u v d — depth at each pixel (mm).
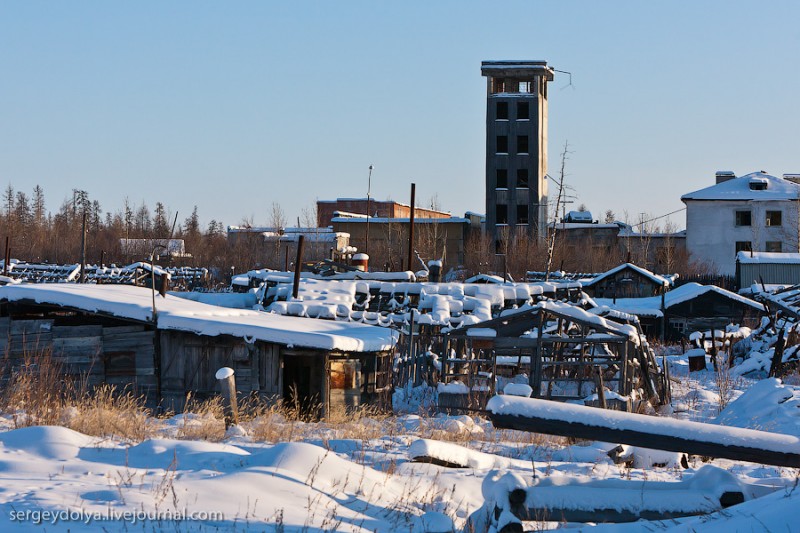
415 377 35000
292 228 119000
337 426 20812
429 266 46469
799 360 42906
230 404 17594
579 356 34594
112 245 116812
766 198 100188
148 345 27344
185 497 8969
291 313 36844
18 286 28000
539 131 105938
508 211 105438
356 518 9305
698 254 102188
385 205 136125
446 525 9461
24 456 11180
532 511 8953
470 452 13438
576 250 102812
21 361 27328
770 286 61656
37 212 166250
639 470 14430
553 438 19188
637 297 76312
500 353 35406
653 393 31938
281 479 10016
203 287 82062
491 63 105750
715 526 7707
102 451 11719
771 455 8438
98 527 7617
